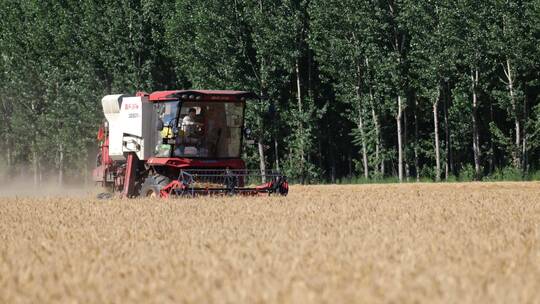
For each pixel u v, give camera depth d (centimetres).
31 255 3816
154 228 4872
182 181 7606
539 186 10862
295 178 16112
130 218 5544
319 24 15312
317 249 3812
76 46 17938
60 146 18475
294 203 6544
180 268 3316
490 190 9531
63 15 18200
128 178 8269
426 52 14625
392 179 15475
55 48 18562
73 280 3064
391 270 3167
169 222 5209
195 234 4538
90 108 17450
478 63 14562
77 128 17700
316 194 8231
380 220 5200
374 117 15500
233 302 2647
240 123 8156
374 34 15038
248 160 16562
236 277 3130
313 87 17300
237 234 4528
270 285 2859
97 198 8225
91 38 17588
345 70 15350
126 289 2875
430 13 14588
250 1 15800
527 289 2742
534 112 15050
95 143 17675
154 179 7812
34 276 3192
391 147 17000
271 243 4044
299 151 16012
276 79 15850
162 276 3147
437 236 4241
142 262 3497
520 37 14050
